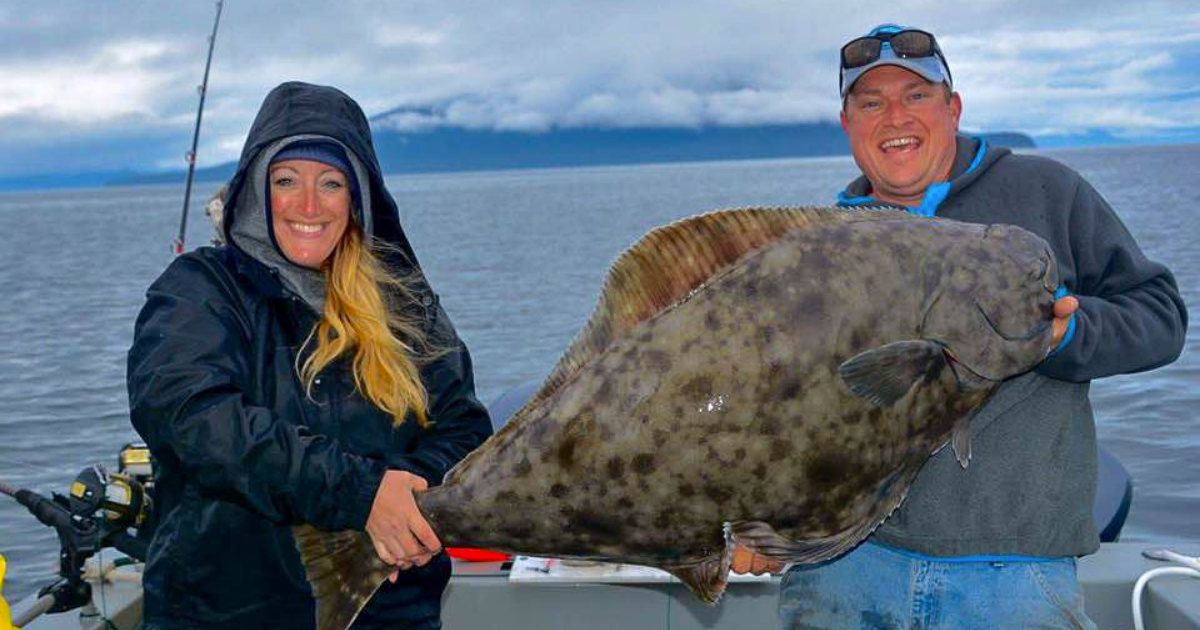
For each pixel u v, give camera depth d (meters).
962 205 3.37
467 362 3.29
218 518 2.87
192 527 2.88
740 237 2.68
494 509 2.67
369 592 2.78
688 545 2.67
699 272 2.66
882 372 2.58
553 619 4.52
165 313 2.82
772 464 2.58
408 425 3.08
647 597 4.49
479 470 2.70
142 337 2.81
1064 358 2.98
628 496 2.61
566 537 2.68
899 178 3.46
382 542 2.72
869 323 2.64
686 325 2.60
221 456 2.66
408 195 157.38
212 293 2.89
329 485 2.68
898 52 3.38
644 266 2.67
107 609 4.12
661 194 105.00
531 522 2.67
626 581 4.46
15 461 11.55
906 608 3.36
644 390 2.58
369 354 3.00
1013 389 3.24
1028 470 3.23
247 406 2.73
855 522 2.73
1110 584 4.22
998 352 2.74
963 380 2.73
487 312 23.55
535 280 29.59
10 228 87.19
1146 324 3.08
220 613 2.91
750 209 2.69
